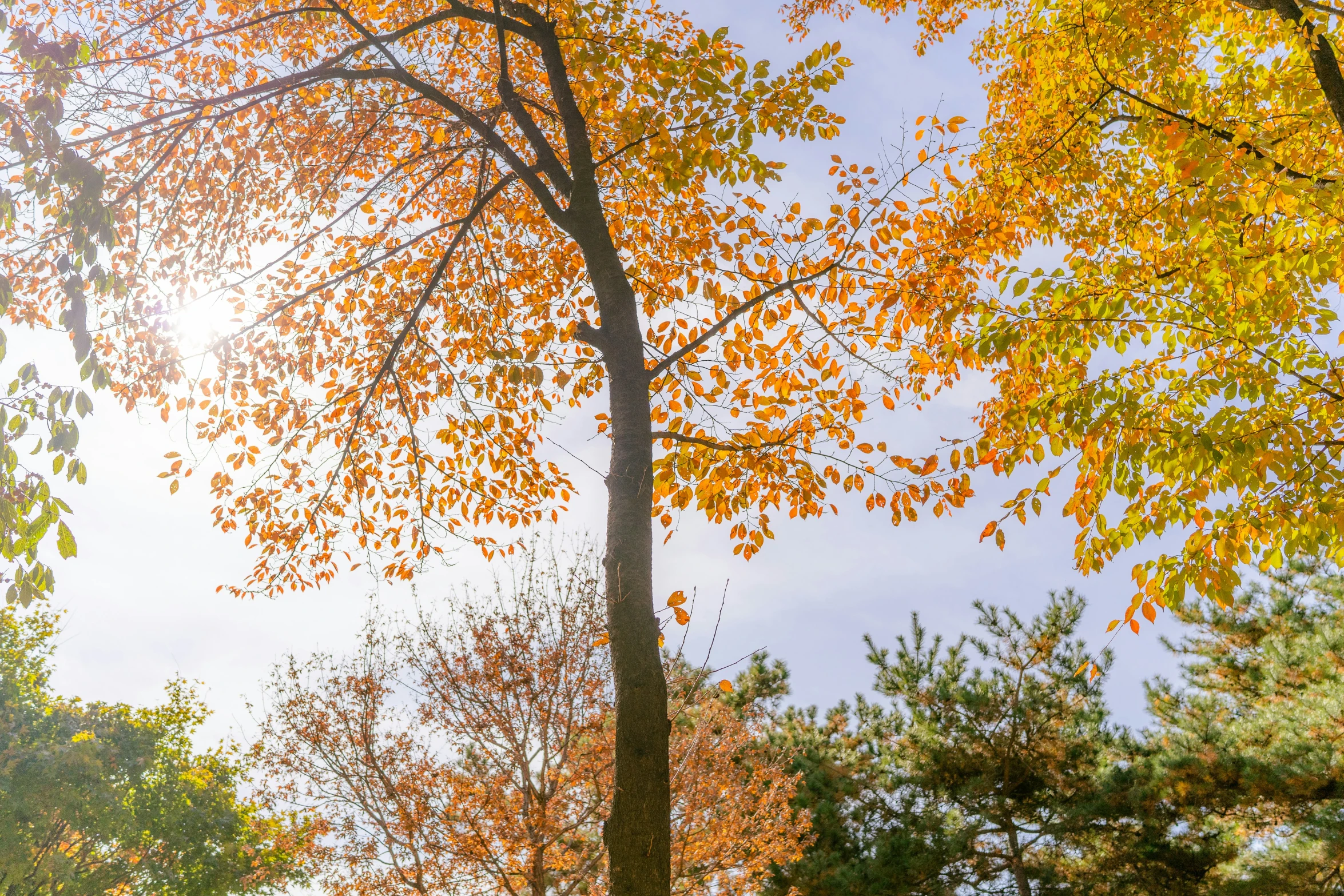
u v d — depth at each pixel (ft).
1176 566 15.47
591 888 30.91
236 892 67.92
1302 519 14.76
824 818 43.52
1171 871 41.55
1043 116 28.07
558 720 31.30
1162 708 51.93
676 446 21.52
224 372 25.85
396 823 29.30
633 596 13.17
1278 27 22.45
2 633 68.18
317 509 27.78
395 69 20.58
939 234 21.93
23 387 13.52
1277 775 38.60
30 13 22.70
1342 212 14.61
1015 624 49.26
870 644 51.13
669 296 25.52
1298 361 16.92
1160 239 24.80
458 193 29.43
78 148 18.75
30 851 60.59
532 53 27.27
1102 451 16.21
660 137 18.93
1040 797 45.96
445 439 27.84
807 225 21.18
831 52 18.89
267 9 25.21
